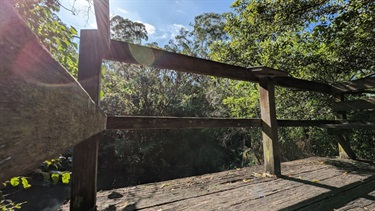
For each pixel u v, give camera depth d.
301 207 1.50
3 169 0.28
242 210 1.40
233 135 9.76
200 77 11.70
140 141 9.75
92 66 1.30
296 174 2.34
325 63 4.16
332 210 1.48
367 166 2.77
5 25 0.29
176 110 10.24
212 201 1.54
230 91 8.06
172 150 10.09
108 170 9.57
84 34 1.33
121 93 9.23
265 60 4.74
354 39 3.42
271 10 3.62
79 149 1.23
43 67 0.39
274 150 2.28
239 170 2.50
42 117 0.38
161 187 1.85
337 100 3.38
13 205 1.51
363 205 1.57
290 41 4.31
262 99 2.40
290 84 2.73
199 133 10.16
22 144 0.32
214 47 6.07
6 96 0.29
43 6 1.32
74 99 0.54
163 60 1.67
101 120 0.96
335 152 5.58
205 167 9.70
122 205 1.44
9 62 0.30
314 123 3.07
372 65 3.83
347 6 3.04
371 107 2.95
